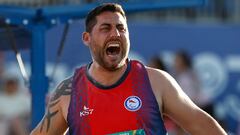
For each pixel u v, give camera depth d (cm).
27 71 2344
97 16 1112
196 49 2581
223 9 2753
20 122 2273
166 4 1571
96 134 1114
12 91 2303
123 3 1557
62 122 1174
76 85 1152
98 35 1105
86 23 1136
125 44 1105
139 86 1120
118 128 1105
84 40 1148
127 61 1138
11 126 2272
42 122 1188
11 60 2345
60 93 1166
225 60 2608
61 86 1172
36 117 1560
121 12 1116
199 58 2583
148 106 1107
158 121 1110
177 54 2194
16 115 2289
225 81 2598
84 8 1573
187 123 1112
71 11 1574
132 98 1112
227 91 2597
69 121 1144
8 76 2328
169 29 2544
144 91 1116
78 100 1139
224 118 2577
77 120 1131
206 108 2105
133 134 1099
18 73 2344
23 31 1669
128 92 1117
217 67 2600
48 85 1580
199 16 2738
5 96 2298
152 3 1566
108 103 1116
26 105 2309
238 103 2586
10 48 1722
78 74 1161
